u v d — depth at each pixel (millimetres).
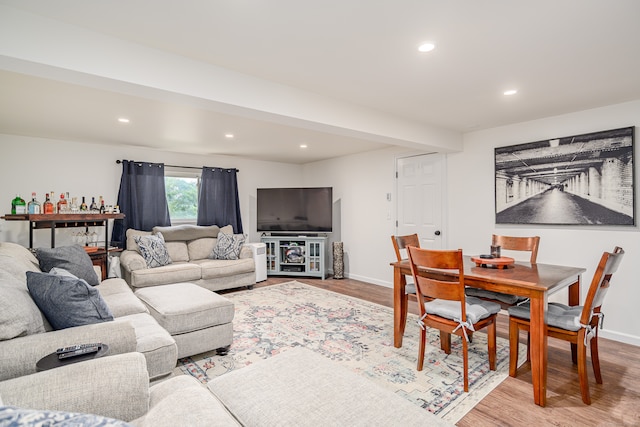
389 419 1172
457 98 2883
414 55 2094
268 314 3744
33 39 1609
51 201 4246
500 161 3771
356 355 2709
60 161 4344
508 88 2645
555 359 2631
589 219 3148
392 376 2371
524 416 1918
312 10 1617
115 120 3424
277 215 5992
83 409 1165
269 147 5023
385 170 5152
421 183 4656
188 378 1494
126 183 4742
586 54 2072
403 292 2867
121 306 2508
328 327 3334
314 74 2379
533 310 2076
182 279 4312
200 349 2619
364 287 5078
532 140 3547
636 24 1728
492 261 2594
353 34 1846
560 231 3355
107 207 4320
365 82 2523
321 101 2785
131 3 1544
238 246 5090
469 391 2176
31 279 1778
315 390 1351
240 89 2332
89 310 1754
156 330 2131
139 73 1927
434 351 2785
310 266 5789
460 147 4109
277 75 2393
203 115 3262
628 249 2963
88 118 3344
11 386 1140
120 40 1868
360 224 5578
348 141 4594
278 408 1234
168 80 2029
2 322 1459
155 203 4996
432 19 1696
